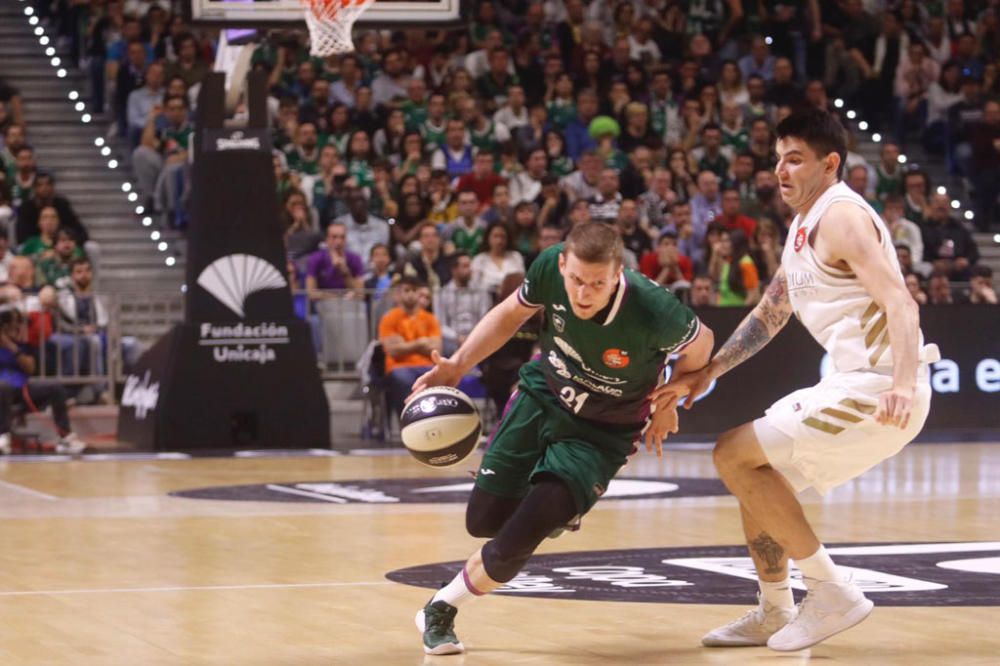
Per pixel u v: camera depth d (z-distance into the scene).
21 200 23.12
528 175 24.67
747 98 27.52
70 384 20.23
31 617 7.77
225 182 19.05
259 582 8.92
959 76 28.89
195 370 18.91
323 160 23.48
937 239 24.91
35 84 27.03
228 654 6.84
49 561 9.81
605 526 11.55
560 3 28.56
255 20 17.20
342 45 14.30
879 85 29.38
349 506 12.96
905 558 9.86
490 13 27.78
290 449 18.95
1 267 20.81
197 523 11.81
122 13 26.66
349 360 20.91
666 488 14.41
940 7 30.14
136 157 24.67
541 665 6.65
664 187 24.25
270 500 13.43
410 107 25.44
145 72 25.78
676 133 26.91
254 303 19.11
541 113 25.83
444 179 23.59
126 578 9.09
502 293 17.92
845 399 6.81
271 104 24.95
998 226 27.61
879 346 6.83
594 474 6.86
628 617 7.76
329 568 9.47
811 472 6.96
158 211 24.84
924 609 7.97
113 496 13.77
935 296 22.48
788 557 7.11
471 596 6.85
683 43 28.56
